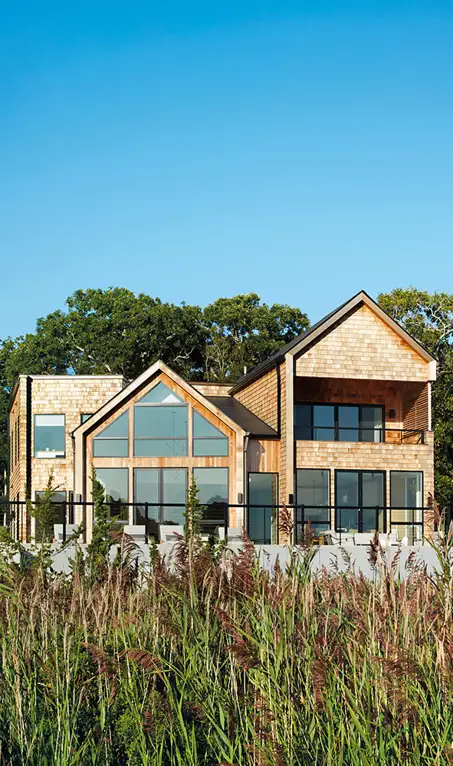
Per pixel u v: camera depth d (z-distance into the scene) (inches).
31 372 2139.5
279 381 1080.2
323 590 283.1
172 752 202.8
